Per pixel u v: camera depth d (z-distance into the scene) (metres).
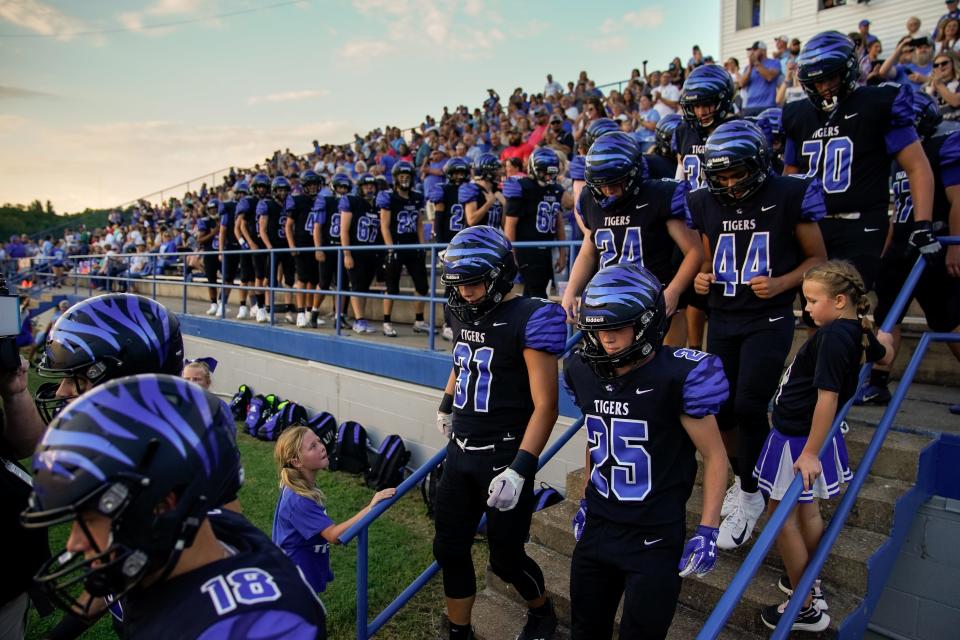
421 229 7.96
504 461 2.81
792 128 3.89
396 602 3.45
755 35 15.34
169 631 1.17
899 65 8.21
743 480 3.25
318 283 9.23
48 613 2.30
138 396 1.24
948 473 3.57
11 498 2.11
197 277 15.05
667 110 10.11
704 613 3.23
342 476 6.38
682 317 3.82
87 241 25.20
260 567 1.31
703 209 3.34
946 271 4.02
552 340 2.66
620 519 2.39
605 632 2.54
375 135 19.30
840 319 2.74
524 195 6.01
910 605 3.62
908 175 3.50
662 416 2.34
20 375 2.27
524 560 2.98
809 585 2.52
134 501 1.14
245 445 7.35
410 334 7.88
